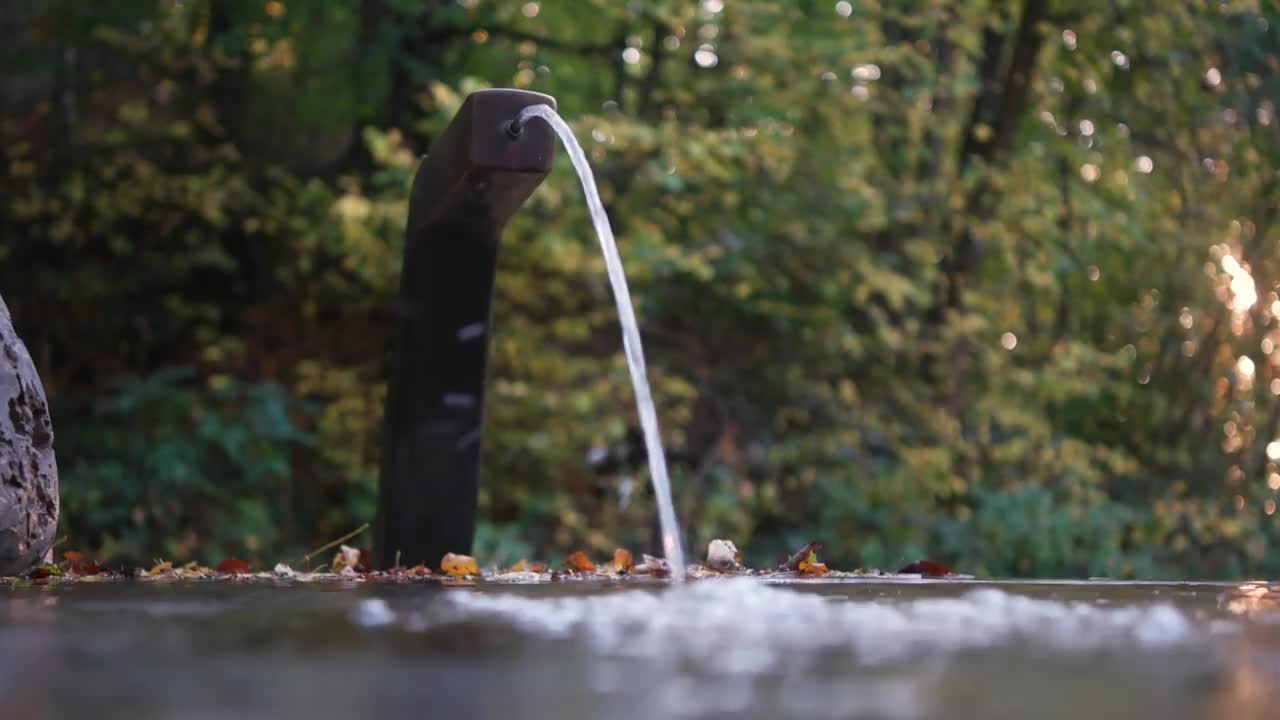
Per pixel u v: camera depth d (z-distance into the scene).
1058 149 12.23
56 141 11.30
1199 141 12.21
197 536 9.81
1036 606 2.37
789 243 11.26
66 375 11.18
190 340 11.53
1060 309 13.49
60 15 11.20
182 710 1.04
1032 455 11.41
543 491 10.66
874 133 12.11
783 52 10.60
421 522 4.78
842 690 1.17
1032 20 11.97
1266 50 11.95
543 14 11.83
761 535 11.01
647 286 10.98
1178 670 1.36
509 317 10.66
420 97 10.75
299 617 2.02
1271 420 12.98
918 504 10.80
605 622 1.94
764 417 11.48
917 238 11.80
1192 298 13.02
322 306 11.49
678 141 9.81
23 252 11.26
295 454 11.06
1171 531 11.70
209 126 11.59
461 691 1.17
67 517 9.64
